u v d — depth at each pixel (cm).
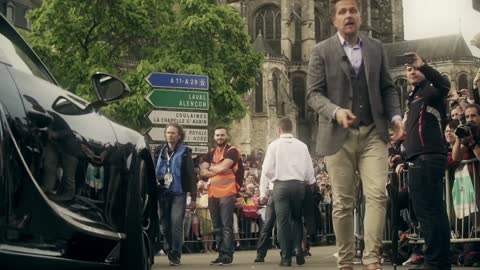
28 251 403
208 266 1424
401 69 8325
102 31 3391
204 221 2089
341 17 797
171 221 1472
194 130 2223
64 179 460
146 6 3650
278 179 1366
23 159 402
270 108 7775
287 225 1373
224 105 3775
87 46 3453
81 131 502
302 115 8425
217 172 1480
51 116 458
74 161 475
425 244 939
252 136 7731
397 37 9619
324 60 804
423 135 924
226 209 1474
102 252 509
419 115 931
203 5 3825
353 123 777
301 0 8612
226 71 3984
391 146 1310
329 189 2639
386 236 1321
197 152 2223
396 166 1267
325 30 8819
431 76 913
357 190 1350
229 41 4031
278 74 7944
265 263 1499
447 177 1223
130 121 3409
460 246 1278
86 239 475
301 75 8400
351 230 802
